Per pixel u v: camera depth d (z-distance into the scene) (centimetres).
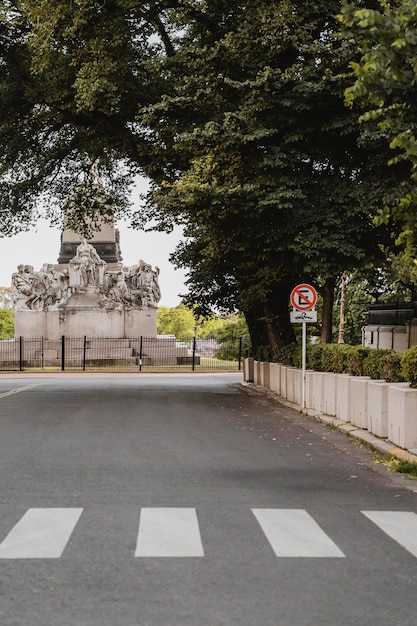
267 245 2559
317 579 638
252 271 2778
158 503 925
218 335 8506
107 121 3127
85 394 2878
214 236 2584
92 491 996
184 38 2992
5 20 3112
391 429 1430
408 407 1342
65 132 3566
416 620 544
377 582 632
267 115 2419
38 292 6250
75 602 575
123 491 998
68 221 4109
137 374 5228
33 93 3145
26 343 6050
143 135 3162
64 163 3844
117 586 612
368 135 2298
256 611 559
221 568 664
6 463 1217
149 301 6388
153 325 6356
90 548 724
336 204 2470
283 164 2391
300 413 2138
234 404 2447
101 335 6178
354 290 6644
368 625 534
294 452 1379
